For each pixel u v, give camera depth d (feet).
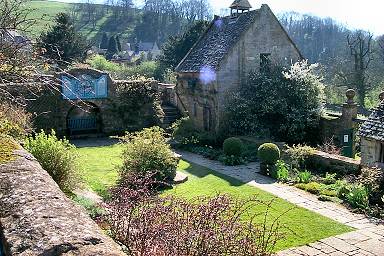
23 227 11.00
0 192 13.65
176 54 134.72
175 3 254.27
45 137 34.30
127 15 270.46
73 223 11.28
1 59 23.73
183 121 73.00
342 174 50.19
